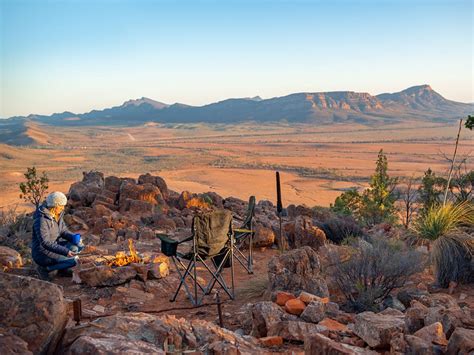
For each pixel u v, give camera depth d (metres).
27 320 3.40
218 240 6.84
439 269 7.26
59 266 7.53
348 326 5.00
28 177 15.02
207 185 160.00
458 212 8.36
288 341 4.66
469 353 3.55
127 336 3.96
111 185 15.62
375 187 18.66
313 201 122.56
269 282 6.56
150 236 10.94
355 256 6.93
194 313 6.24
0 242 9.56
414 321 4.57
